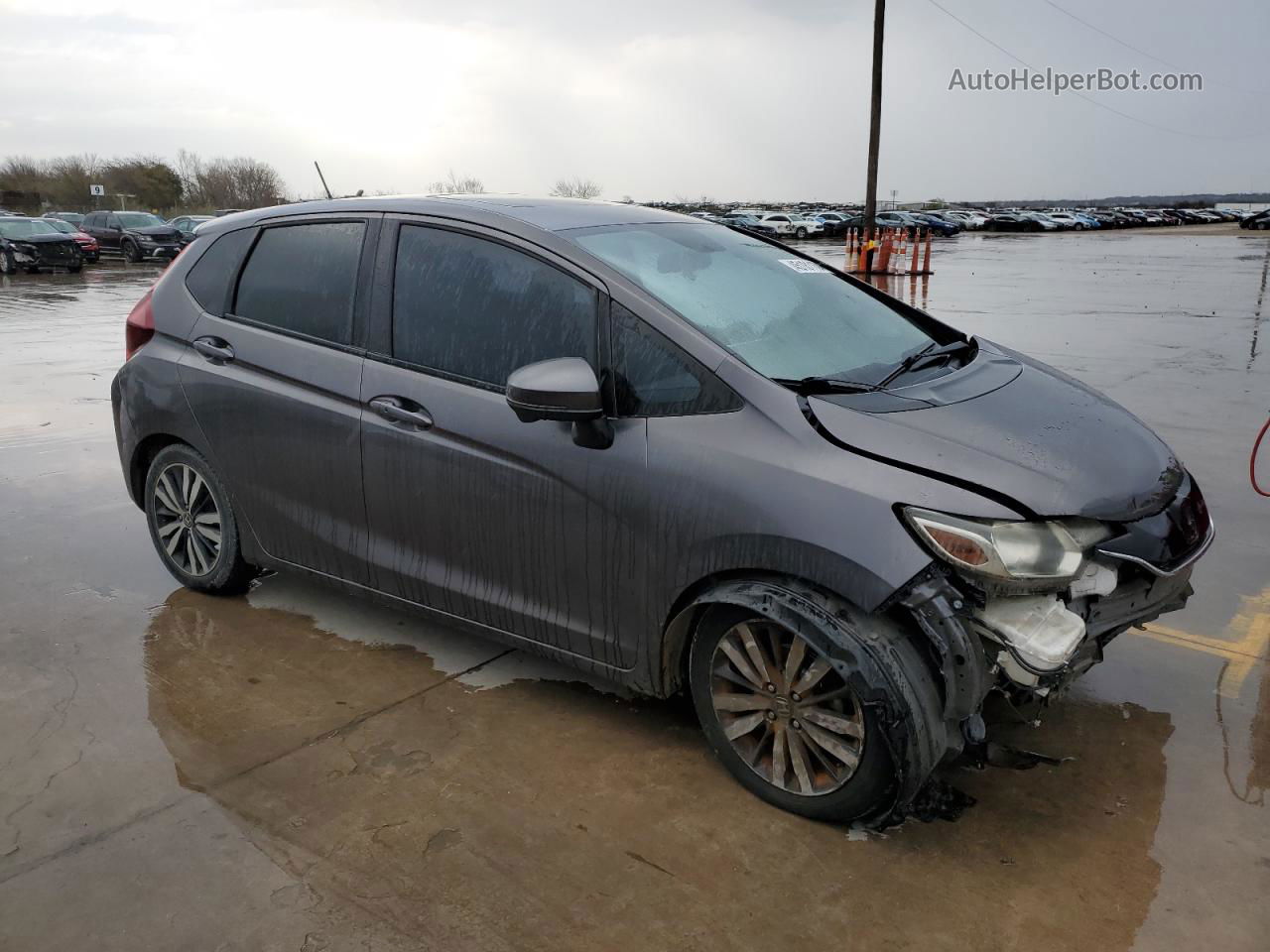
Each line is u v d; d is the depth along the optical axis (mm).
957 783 2953
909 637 2557
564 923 2389
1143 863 2602
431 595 3453
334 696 3480
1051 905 2447
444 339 3312
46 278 24781
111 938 2344
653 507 2828
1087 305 15508
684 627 2949
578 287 3064
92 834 2717
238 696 3475
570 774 3010
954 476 2537
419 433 3314
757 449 2689
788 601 2621
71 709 3379
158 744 3170
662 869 2582
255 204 78500
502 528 3182
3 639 3912
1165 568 2805
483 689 3533
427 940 2338
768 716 2803
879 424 2678
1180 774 2998
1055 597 2605
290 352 3666
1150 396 8250
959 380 3158
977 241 44750
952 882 2531
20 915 2414
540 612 3189
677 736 3229
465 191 3986
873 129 24203
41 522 5301
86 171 77562
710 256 3459
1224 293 17547
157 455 4266
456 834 2719
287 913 2424
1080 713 3352
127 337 4320
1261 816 2797
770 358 2941
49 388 9117
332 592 4371
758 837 2709
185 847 2664
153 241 30188
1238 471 6027
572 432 2984
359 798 2881
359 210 3627
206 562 4227
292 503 3783
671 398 2861
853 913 2422
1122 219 65938
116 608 4203
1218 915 2410
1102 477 2719
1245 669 3650
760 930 2367
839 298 3609
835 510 2545
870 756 2574
